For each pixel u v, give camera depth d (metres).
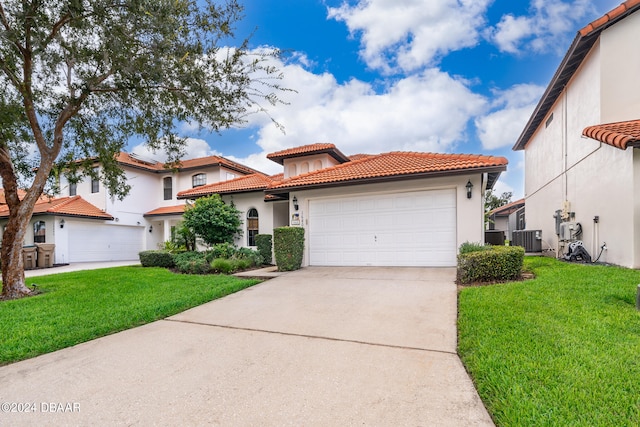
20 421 2.89
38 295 8.47
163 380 3.58
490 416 2.74
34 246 17.62
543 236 15.41
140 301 7.18
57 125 8.91
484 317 4.91
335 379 3.45
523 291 6.19
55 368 4.00
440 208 10.50
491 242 13.44
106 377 3.70
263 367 3.81
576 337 4.02
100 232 21.64
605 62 9.61
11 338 5.04
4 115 7.78
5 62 7.58
